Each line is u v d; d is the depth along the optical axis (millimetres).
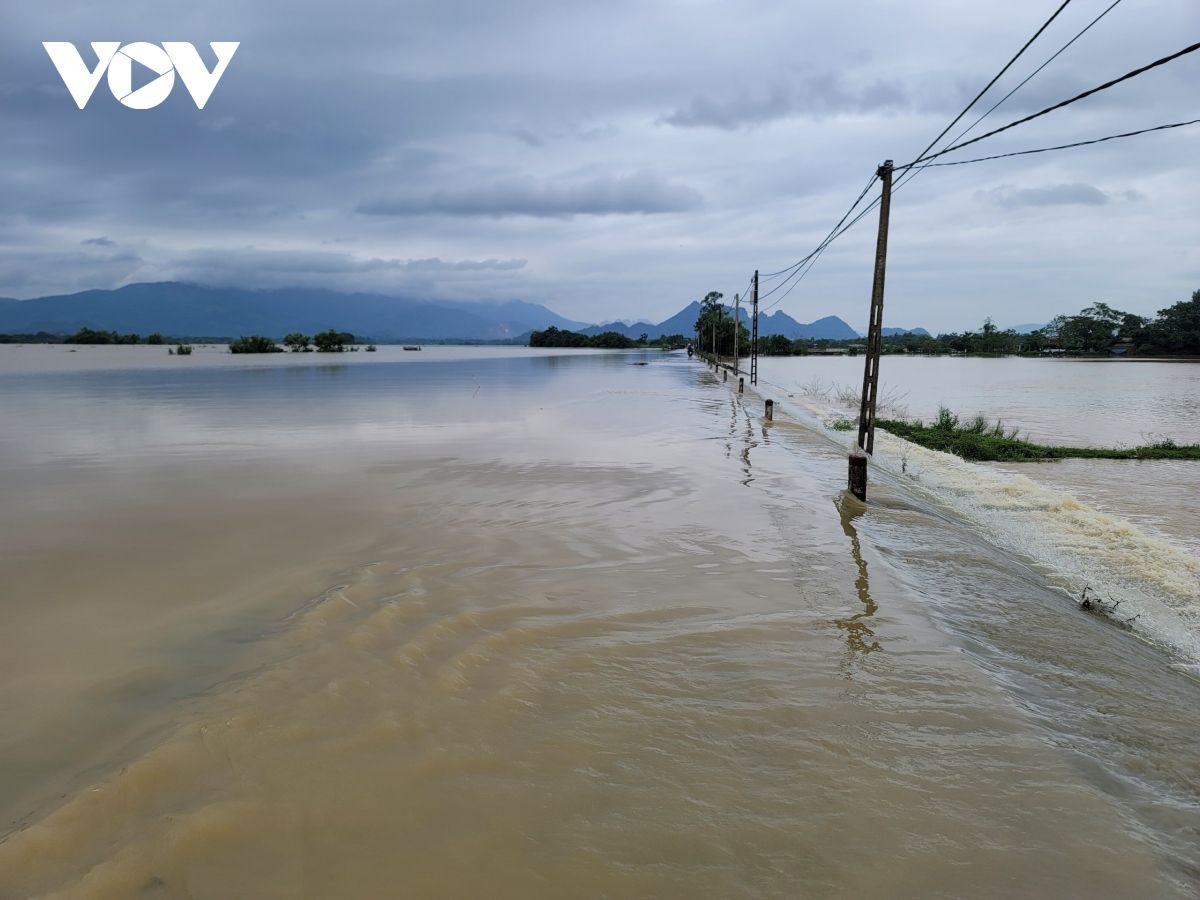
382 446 13406
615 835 2842
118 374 38500
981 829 2928
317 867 2621
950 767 3369
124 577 5891
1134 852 2811
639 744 3504
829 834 2877
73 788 3037
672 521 7996
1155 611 5996
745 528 7770
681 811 3000
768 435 15859
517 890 2543
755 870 2666
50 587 5652
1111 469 13367
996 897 2557
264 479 10156
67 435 14758
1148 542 7922
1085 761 3469
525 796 3076
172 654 4418
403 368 47875
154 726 3562
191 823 2816
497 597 5477
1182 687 4457
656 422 18156
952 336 125500
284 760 3266
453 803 3012
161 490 9398
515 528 7574
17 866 2553
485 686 4047
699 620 5133
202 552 6613
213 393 26000
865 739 3598
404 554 6590
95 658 4359
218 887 2506
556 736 3555
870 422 13188
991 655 4715
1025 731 3707
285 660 4301
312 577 5910
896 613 5352
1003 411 24500
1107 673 4520
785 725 3715
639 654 4539
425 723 3627
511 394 26766
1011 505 9945
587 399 25062
